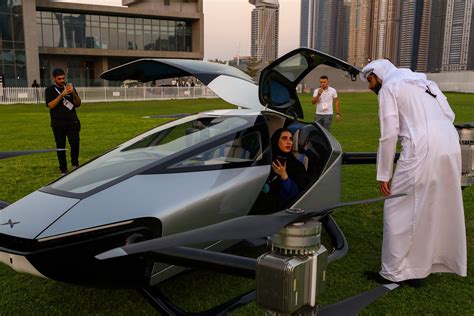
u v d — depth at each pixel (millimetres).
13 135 11789
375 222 4742
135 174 2900
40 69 39531
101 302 3092
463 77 44031
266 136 3477
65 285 3346
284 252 1542
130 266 2572
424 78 3303
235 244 3311
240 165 3229
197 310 2980
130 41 42875
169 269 2791
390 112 3131
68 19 39562
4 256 2537
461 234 3129
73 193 2812
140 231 2561
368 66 3473
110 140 10664
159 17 43281
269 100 4082
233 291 3223
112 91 29062
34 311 2980
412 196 3098
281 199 3492
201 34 45375
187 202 2756
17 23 34031
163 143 3338
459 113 17469
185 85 37250
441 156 3031
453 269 3193
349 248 4031
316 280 1566
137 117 17234
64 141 6812
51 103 6613
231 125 3443
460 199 3127
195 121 3613
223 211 2951
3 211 2820
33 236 2438
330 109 9117
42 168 7316
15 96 26203
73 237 2438
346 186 6215
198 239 1457
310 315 1588
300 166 3682
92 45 41156
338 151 3902
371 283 3350
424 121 3092
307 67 4180
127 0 47062
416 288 3258
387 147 3131
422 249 3150
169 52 44594
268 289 1530
